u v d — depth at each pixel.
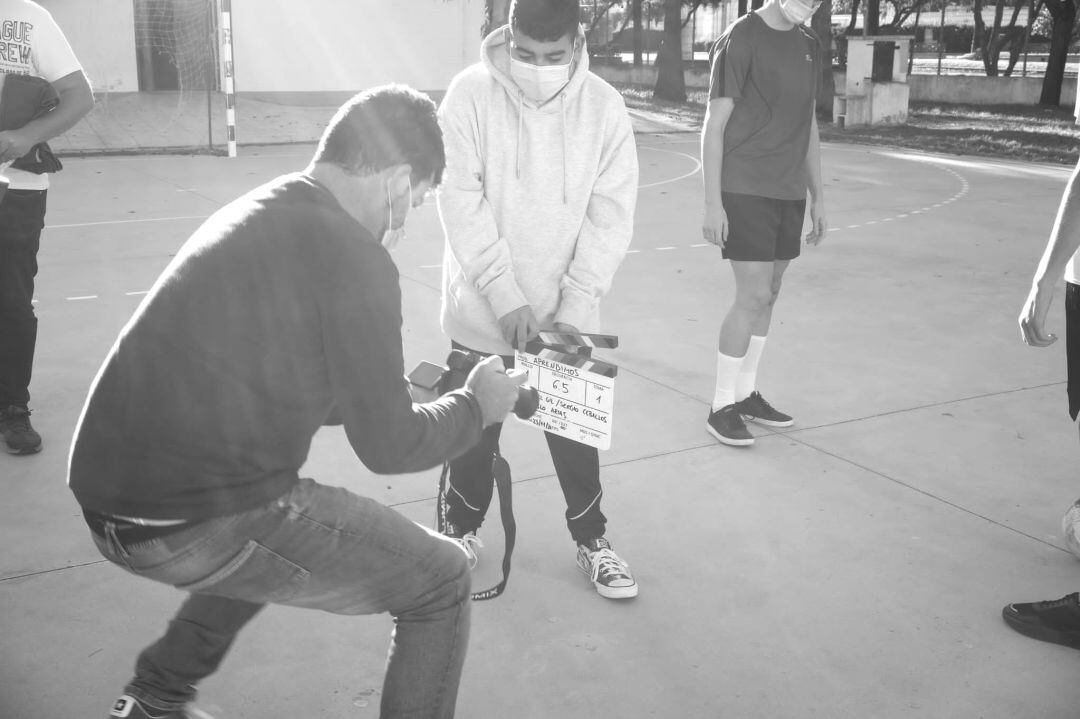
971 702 2.70
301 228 1.84
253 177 12.65
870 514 3.78
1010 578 3.34
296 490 1.88
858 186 12.59
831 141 18.84
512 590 3.24
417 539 2.03
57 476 3.99
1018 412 4.86
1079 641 2.95
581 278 3.06
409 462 1.94
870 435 4.56
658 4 39.78
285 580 1.91
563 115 2.98
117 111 18.88
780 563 3.42
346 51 21.66
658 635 3.00
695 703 2.69
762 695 2.72
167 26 20.59
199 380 1.79
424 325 6.23
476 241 2.99
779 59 4.11
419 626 2.08
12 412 4.19
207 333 1.79
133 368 1.82
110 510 1.82
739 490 3.97
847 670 2.84
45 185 4.13
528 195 3.03
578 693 2.72
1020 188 12.41
